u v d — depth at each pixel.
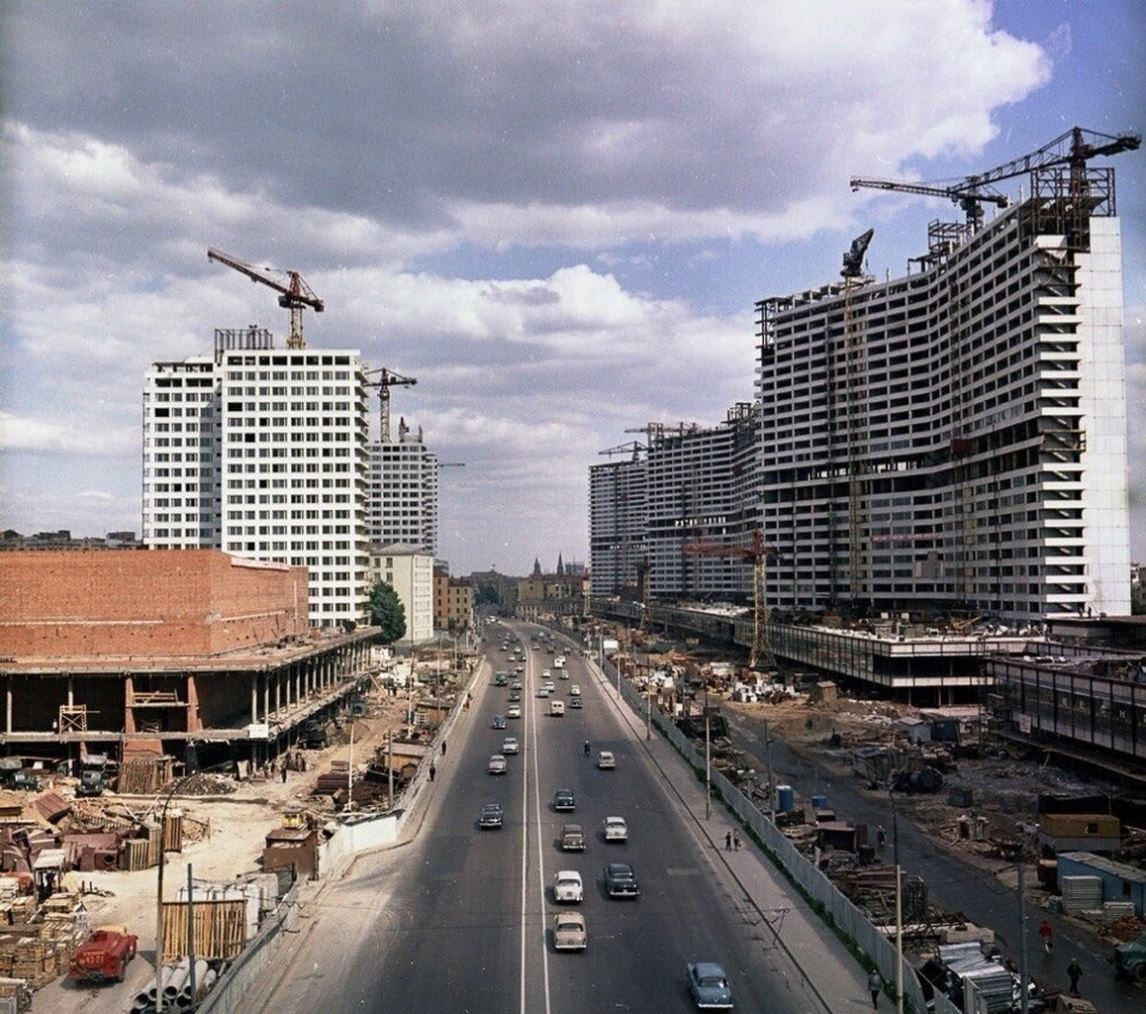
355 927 54.06
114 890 61.69
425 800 86.25
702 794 88.62
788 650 192.38
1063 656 112.81
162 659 101.31
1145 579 197.88
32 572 103.81
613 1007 43.44
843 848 68.81
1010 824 75.50
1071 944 51.12
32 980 46.84
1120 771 84.56
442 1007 43.56
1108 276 168.25
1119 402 166.88
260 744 101.38
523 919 55.19
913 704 141.75
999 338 183.62
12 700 101.81
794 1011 42.75
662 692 158.62
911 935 50.00
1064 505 165.38
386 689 169.12
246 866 66.50
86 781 89.19
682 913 56.06
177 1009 41.84
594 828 76.38
